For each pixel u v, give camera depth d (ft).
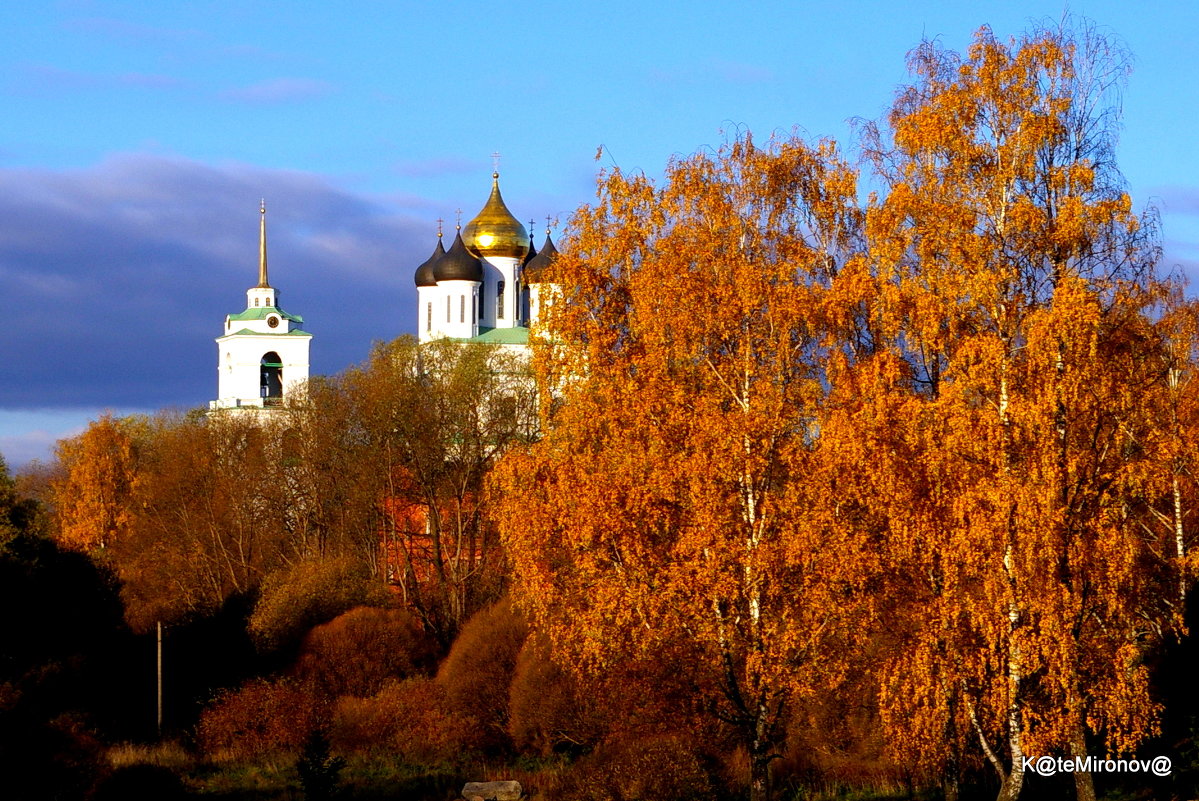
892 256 139.44
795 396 144.05
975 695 129.49
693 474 138.41
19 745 161.89
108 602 265.13
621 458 146.51
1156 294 139.03
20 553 246.27
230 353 538.06
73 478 433.07
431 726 205.98
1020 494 122.21
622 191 160.86
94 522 421.18
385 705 211.61
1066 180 135.13
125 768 171.32
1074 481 126.52
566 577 148.46
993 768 156.97
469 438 357.82
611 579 142.31
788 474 143.95
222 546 350.02
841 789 161.38
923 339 134.31
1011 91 139.03
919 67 145.59
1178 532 171.22
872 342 146.92
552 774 177.78
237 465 383.45
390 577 349.20
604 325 159.02
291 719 208.54
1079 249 134.00
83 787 163.43
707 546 137.08
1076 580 124.98
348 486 351.46
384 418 347.77
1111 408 130.41
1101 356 130.41
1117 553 123.75
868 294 141.59
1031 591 123.44
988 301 133.28
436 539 322.14
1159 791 146.10
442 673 216.95
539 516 145.38
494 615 217.15
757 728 140.05
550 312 159.63
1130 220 132.77
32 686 209.26
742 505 143.13
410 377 364.99
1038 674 127.54
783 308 143.33
